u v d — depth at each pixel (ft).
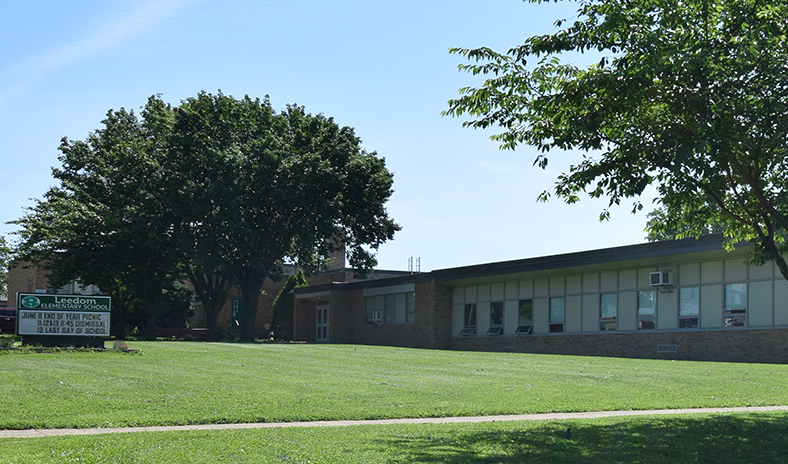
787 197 42.06
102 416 43.86
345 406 50.62
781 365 80.59
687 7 40.09
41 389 52.85
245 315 151.02
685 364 82.58
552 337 122.93
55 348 84.53
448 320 143.13
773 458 33.01
